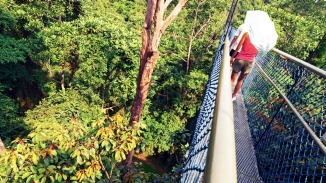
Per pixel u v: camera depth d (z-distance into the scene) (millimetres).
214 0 20172
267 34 2996
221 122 672
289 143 2271
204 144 1295
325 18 33688
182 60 23219
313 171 1769
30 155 3234
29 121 12133
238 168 2721
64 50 13227
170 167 17281
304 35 18453
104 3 31656
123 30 13656
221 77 1125
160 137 15750
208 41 22422
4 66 15953
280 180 2221
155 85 17562
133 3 36781
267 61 4434
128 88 13180
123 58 12633
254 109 3904
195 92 17828
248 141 3385
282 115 2668
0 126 11758
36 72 16984
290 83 2902
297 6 39062
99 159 3793
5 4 16984
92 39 12766
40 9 17953
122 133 3611
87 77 13352
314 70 1966
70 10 19828
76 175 3260
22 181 3189
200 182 1039
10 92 18500
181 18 23641
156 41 5098
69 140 3447
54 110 12359
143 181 4449
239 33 3270
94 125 3650
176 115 18344
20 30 19469
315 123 2004
